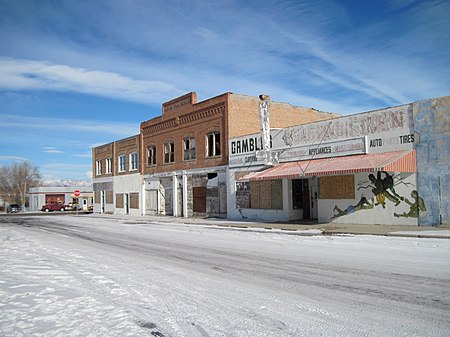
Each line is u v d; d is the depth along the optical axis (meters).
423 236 13.59
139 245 15.45
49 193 84.31
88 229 24.95
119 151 47.31
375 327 5.28
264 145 24.27
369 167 15.95
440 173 16.00
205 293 7.40
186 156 33.78
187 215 33.41
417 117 16.75
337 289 7.29
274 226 19.92
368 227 17.16
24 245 16.30
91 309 6.52
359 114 19.06
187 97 33.22
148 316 6.10
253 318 5.84
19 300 7.20
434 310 5.89
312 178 22.97
